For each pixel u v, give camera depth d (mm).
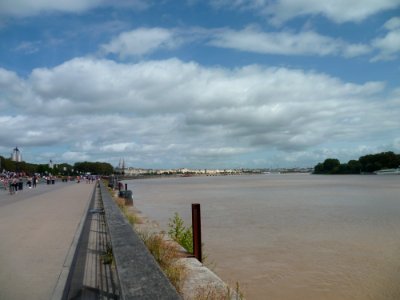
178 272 7172
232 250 16297
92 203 25500
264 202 42688
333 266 13820
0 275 7598
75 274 7621
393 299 10500
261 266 13797
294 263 14109
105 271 7852
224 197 51875
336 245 17438
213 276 7477
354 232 21016
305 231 21250
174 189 81812
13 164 126562
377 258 14828
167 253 8516
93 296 6301
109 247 9555
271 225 23531
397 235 19844
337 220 26031
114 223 9398
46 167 151625
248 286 11609
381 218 27188
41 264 8453
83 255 9336
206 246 17125
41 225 14773
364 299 10664
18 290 6656
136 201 45312
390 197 50062
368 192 62000
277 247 16781
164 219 26656
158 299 3846
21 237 12000
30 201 28016
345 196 52719
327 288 11461
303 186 88312
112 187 52906
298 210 33375
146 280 4500
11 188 38812
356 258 14969
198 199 48094
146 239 9758
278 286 11664
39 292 6547
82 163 191875
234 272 13086
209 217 27875
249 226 23188
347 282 12086
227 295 6207
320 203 41031
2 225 14812
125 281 4465
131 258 5590
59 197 32312
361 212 31594
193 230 9922
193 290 6535
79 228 13891
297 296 10828
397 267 13492
